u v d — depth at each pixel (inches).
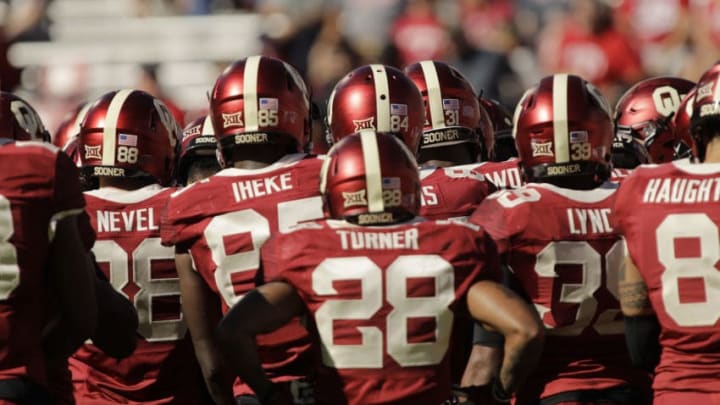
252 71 818.8
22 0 2364.7
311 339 710.5
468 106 929.5
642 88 1055.0
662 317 721.6
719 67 751.1
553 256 764.0
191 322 813.9
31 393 715.4
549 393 771.4
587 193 779.4
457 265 691.4
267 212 791.1
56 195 720.3
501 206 773.3
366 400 689.0
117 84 2367.1
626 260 743.1
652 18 2133.4
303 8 2301.9
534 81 2233.0
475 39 2249.0
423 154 928.3
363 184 696.4
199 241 799.1
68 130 1131.9
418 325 687.7
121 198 860.6
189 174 960.3
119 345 808.9
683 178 729.0
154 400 868.6
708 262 714.2
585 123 789.2
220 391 822.5
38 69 2356.1
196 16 2394.2
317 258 692.1
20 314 716.7
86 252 751.1
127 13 2405.3
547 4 2267.5
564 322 766.5
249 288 791.1
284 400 708.0
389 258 690.2
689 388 714.2
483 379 763.4
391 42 2251.5
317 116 912.3
